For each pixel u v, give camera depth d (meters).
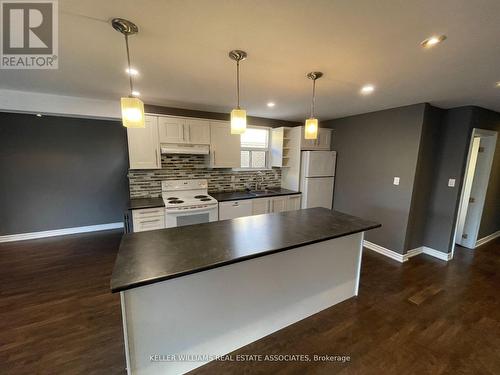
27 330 1.91
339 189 4.28
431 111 3.07
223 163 3.80
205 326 1.62
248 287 1.76
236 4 1.14
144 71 2.05
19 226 3.91
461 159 3.12
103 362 1.63
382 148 3.47
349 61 1.79
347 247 2.31
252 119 4.30
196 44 1.56
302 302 2.08
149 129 3.24
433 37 1.41
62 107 2.89
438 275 2.89
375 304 2.32
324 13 1.20
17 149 3.79
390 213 3.40
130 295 1.34
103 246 3.70
